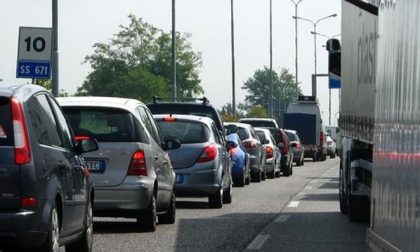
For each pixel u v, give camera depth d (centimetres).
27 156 1839
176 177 3706
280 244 2662
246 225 3162
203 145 3722
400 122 1605
